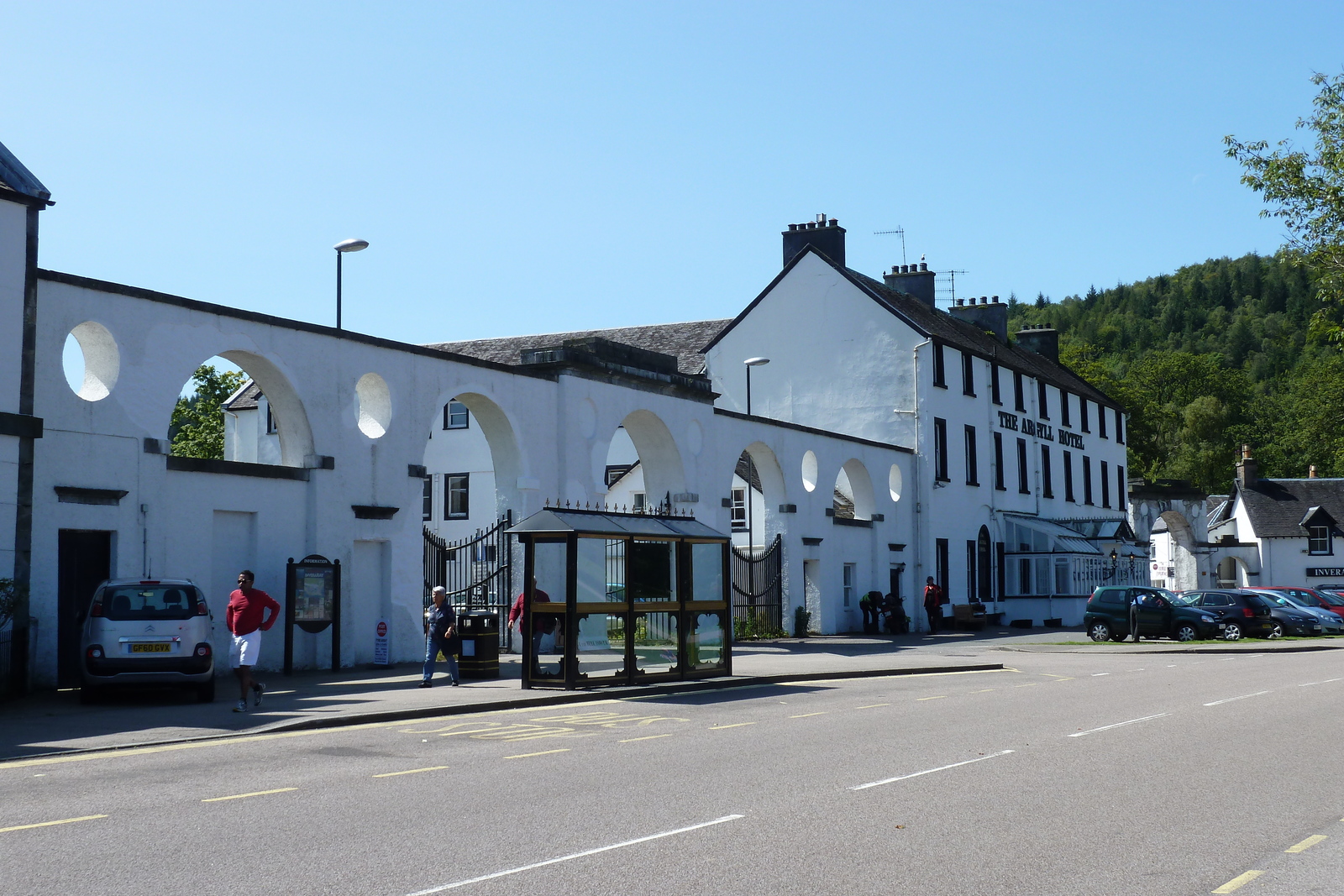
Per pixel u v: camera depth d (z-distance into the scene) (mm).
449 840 8461
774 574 38250
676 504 33438
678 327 56500
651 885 7195
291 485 22641
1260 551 75750
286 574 22078
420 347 25375
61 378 18984
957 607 46406
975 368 50906
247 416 52750
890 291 50875
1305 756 12750
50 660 18641
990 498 51250
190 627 17297
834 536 40969
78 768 11797
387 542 24516
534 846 8281
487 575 28766
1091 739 14211
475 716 16953
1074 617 51312
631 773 11594
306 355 22906
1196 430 97312
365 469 24016
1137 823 9133
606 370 30422
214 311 21328
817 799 10148
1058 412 59906
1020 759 12508
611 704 18922
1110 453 67062
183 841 8383
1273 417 105250
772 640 36844
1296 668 26938
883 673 25594
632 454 53156
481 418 28047
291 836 8586
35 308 18641
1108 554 56250
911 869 7621
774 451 37812
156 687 17438
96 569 19625
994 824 9086
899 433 46250
